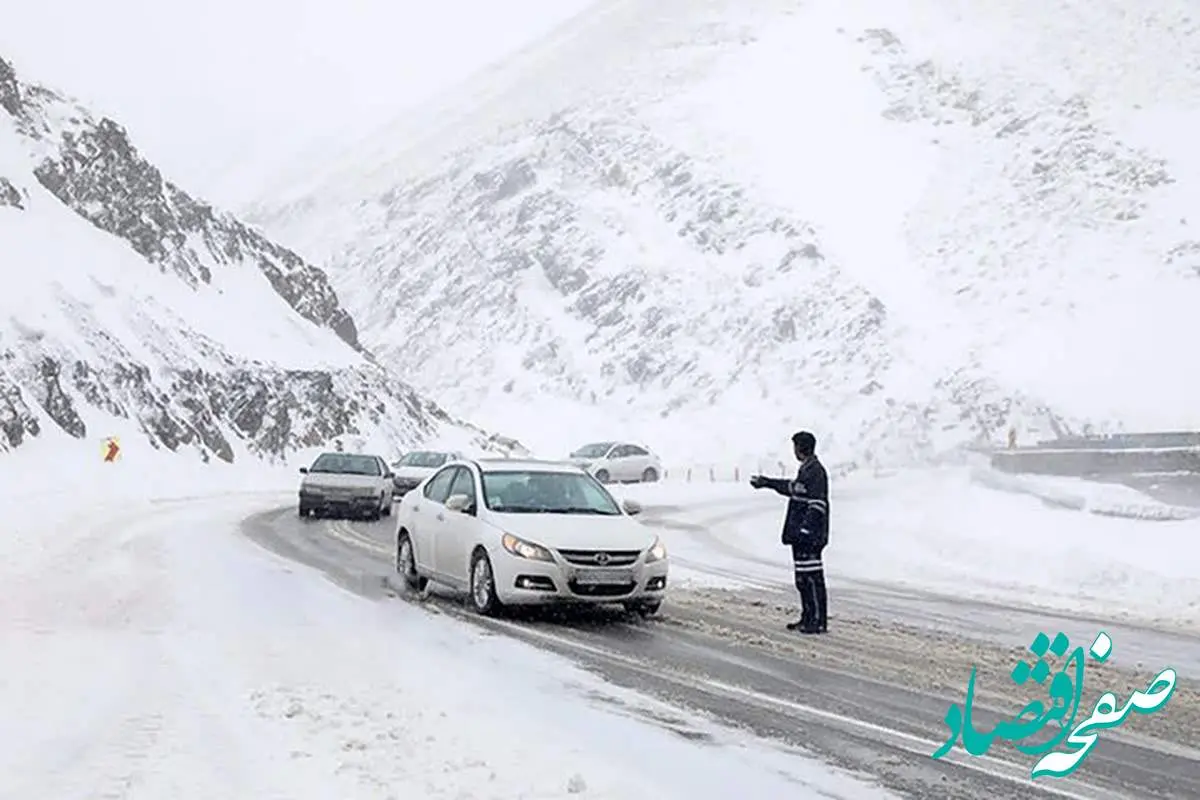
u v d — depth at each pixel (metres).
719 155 102.56
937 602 15.61
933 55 120.56
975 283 82.31
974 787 6.48
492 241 99.12
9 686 8.26
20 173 55.56
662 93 117.50
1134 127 100.88
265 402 54.25
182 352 52.28
